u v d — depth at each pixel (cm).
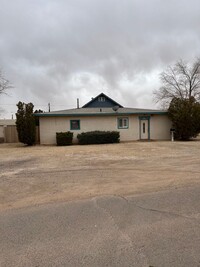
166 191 647
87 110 2652
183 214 484
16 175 899
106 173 900
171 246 361
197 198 580
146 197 601
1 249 367
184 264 314
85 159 1261
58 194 651
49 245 375
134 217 476
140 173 888
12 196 645
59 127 2414
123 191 662
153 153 1441
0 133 2848
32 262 330
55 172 939
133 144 2081
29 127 2262
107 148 1794
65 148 1898
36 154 1528
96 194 642
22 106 2273
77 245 373
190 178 784
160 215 482
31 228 438
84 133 2338
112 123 2492
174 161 1134
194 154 1364
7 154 1573
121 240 384
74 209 530
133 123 2530
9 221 474
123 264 319
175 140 2486
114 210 518
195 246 359
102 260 330
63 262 328
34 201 599
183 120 2403
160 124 2577
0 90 3722
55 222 462
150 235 398
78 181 787
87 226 440
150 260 326
